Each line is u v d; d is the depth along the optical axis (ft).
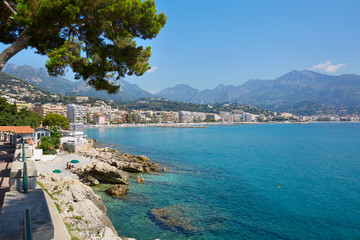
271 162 216.74
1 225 17.51
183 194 114.62
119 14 43.37
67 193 66.33
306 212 98.32
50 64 39.99
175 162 204.33
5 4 40.88
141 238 71.15
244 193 121.29
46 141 175.22
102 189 116.37
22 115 297.12
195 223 83.30
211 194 116.78
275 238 75.87
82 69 44.96
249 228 82.02
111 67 51.16
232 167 188.75
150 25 48.85
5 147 93.97
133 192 113.91
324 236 78.28
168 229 77.92
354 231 82.12
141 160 203.82
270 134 605.31
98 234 51.78
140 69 54.90
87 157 188.24
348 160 231.91
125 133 589.32
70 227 48.85
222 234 76.69
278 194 121.70
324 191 128.57
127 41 51.85
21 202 22.38
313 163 214.48
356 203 109.91
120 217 85.10
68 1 38.19
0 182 42.14
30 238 10.26
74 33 47.44
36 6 36.94
